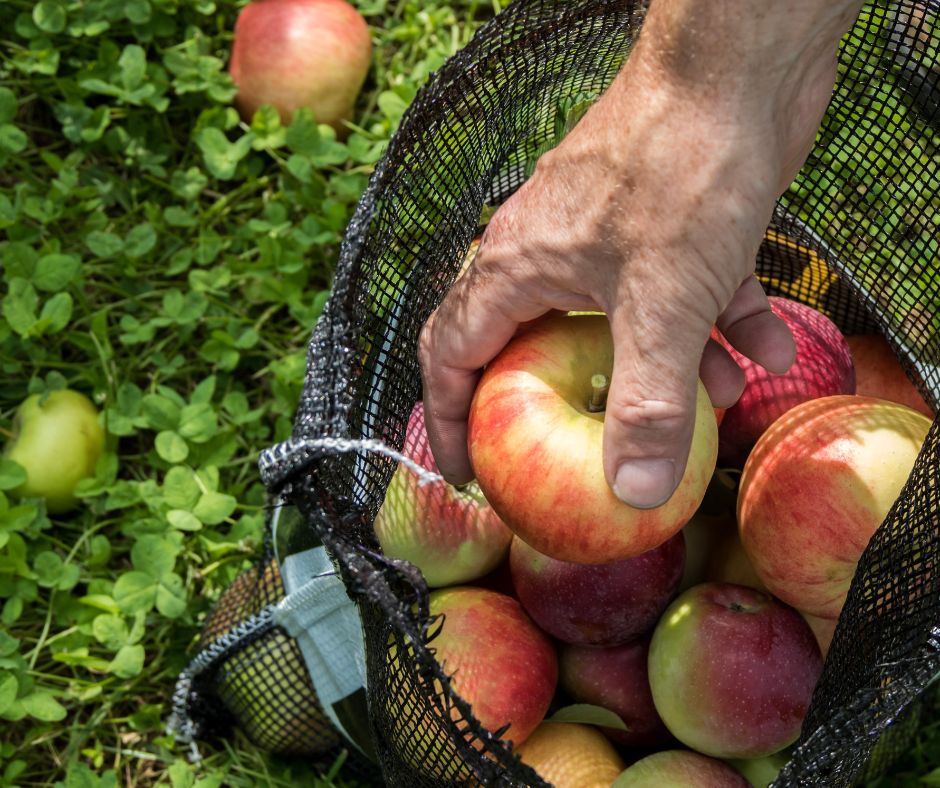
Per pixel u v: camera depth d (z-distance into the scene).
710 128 0.48
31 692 0.72
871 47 0.62
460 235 0.61
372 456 0.57
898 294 0.64
